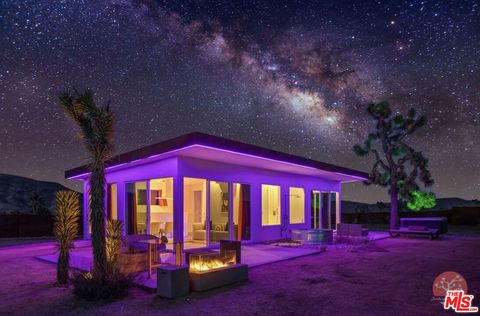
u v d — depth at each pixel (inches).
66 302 263.6
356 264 406.9
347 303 252.8
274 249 520.7
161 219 607.2
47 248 642.8
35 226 1037.8
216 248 523.8
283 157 556.7
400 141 999.0
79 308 248.4
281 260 426.0
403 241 685.3
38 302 266.4
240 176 591.8
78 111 293.3
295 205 739.4
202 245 546.0
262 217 660.7
